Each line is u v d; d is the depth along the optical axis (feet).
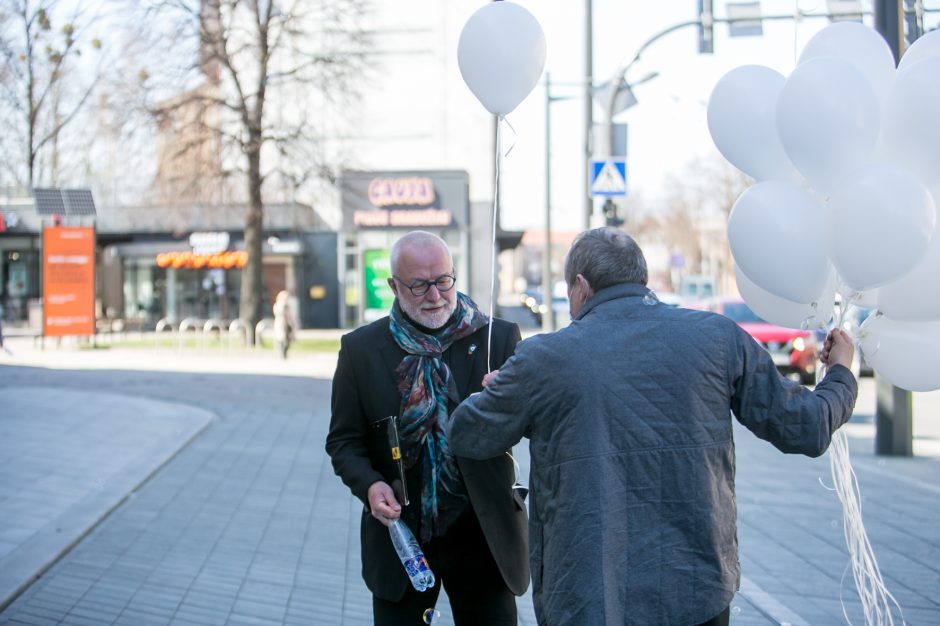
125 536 20.54
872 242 8.94
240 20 81.87
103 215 119.03
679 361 8.19
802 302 10.07
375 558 10.11
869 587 17.38
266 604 16.52
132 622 15.37
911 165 9.37
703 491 8.06
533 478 8.58
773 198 9.68
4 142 65.98
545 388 8.28
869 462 30.96
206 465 28.76
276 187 84.99
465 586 10.24
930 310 9.69
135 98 76.84
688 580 7.93
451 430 8.89
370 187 115.55
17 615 15.39
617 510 7.99
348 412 10.31
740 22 47.09
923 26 27.68
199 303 121.49
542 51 11.10
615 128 53.78
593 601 7.80
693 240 196.95
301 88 82.48
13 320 124.06
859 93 9.21
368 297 114.83
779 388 8.38
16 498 22.94
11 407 38.29
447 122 130.00
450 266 10.22
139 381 53.83
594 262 8.76
